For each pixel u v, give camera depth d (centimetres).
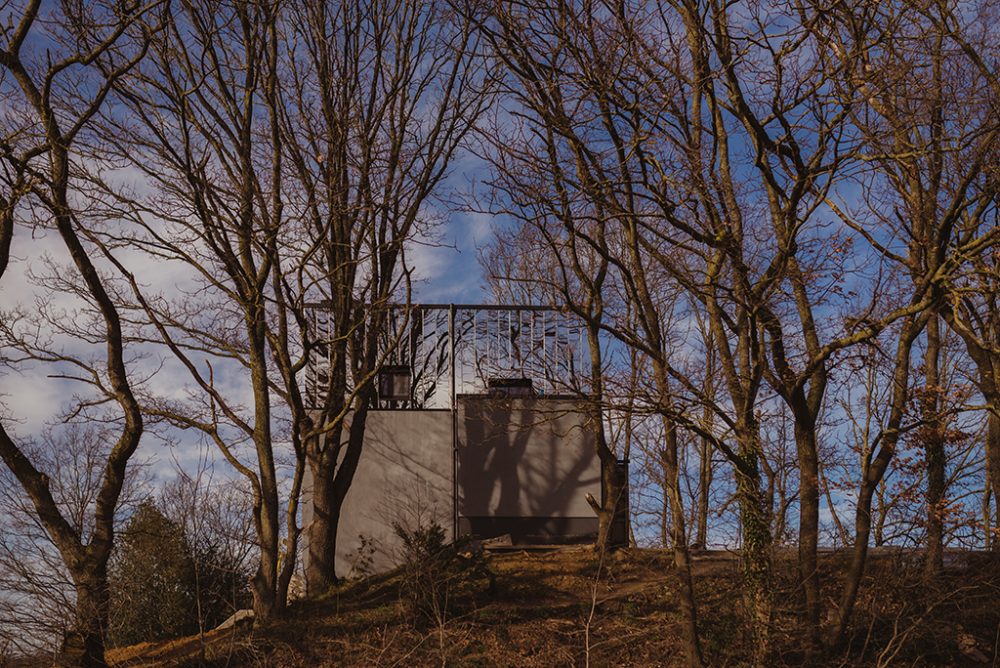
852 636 1509
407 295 1780
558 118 1471
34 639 1481
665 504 1884
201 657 1525
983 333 1673
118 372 1634
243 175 1778
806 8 1371
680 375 1476
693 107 1562
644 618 1623
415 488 1988
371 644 1559
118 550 1898
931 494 1578
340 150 1859
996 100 1347
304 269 1759
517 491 2006
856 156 1341
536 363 2047
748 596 1487
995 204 1505
